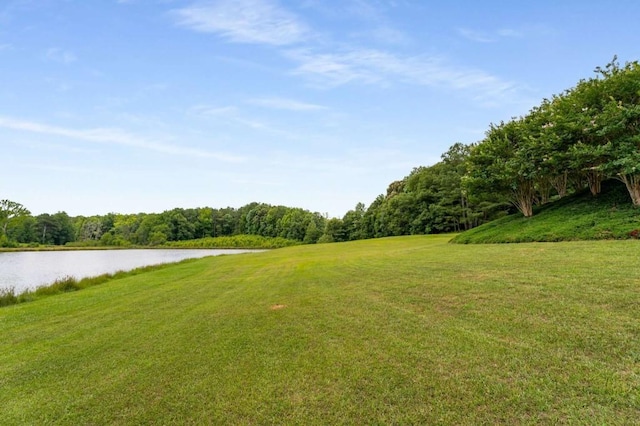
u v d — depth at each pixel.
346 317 5.91
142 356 4.92
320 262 16.48
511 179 18.44
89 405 3.60
